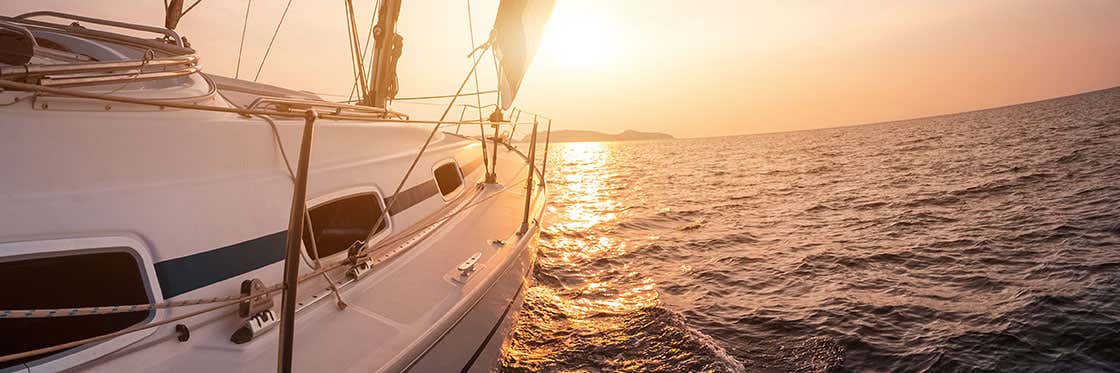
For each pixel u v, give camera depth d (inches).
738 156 2014.0
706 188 943.0
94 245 86.7
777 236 484.1
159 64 117.3
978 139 1588.3
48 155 84.9
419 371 117.3
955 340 232.4
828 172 1081.4
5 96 83.3
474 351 152.6
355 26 218.7
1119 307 246.5
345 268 141.6
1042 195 560.1
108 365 88.0
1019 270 320.8
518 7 191.8
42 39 137.4
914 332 244.5
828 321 263.1
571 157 3051.2
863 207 606.9
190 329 100.6
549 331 263.1
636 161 2133.4
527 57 199.8
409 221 173.9
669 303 303.6
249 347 103.8
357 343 113.7
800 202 690.2
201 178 107.0
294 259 76.0
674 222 593.6
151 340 94.6
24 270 81.9
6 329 81.4
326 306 125.7
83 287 88.3
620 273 376.2
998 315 253.6
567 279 362.6
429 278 152.1
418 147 200.7
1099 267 306.2
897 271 343.6
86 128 90.7
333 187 139.6
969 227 447.2
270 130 126.0
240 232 111.8
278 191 123.6
